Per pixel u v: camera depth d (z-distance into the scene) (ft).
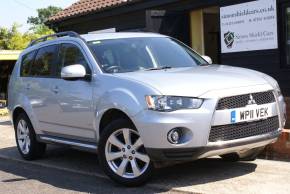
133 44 24.35
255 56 36.58
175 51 24.94
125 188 21.01
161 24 41.50
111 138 21.09
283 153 23.91
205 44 44.91
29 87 27.58
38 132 27.22
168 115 19.01
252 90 19.99
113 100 20.72
